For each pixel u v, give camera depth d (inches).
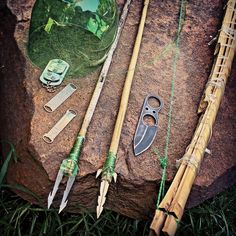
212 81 64.4
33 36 65.3
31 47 65.2
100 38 64.8
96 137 59.9
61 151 58.1
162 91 66.3
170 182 58.5
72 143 58.9
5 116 65.9
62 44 64.8
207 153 62.0
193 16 75.7
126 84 63.6
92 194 61.5
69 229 63.6
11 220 61.9
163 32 73.0
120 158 59.2
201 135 58.7
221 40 69.1
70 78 64.2
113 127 61.2
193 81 68.4
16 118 62.8
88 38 64.4
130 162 58.9
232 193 71.3
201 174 60.4
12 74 66.3
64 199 54.4
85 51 65.2
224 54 67.7
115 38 68.2
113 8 67.6
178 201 52.9
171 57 70.4
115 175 55.5
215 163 61.6
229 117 66.4
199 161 56.8
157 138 61.6
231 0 74.8
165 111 64.3
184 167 56.0
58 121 60.1
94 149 58.9
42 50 65.1
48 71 62.8
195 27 74.5
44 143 58.1
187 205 63.1
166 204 52.8
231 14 72.9
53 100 61.5
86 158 58.0
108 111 62.4
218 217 68.3
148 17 74.0
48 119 60.2
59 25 63.7
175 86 67.1
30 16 69.2
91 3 63.8
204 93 64.4
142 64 68.4
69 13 63.4
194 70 69.7
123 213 64.9
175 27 74.0
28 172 60.1
